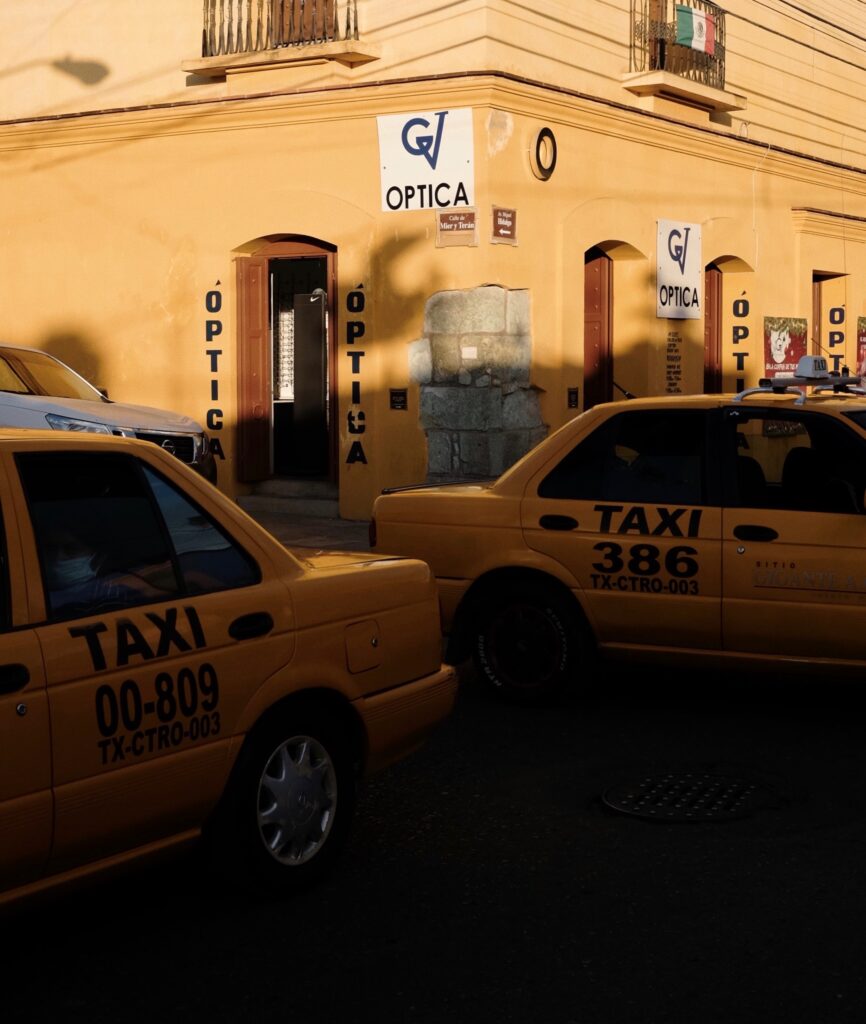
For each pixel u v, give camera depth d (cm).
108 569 431
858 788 617
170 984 422
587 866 522
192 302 1662
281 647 476
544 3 1552
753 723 733
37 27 1748
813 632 702
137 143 1673
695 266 1867
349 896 493
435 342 1505
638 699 789
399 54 1517
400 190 1509
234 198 1619
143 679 427
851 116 2341
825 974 425
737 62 1978
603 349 1792
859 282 2331
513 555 763
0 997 414
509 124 1486
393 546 801
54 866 408
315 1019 399
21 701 391
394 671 528
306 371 1647
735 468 728
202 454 1347
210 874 480
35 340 1769
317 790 497
